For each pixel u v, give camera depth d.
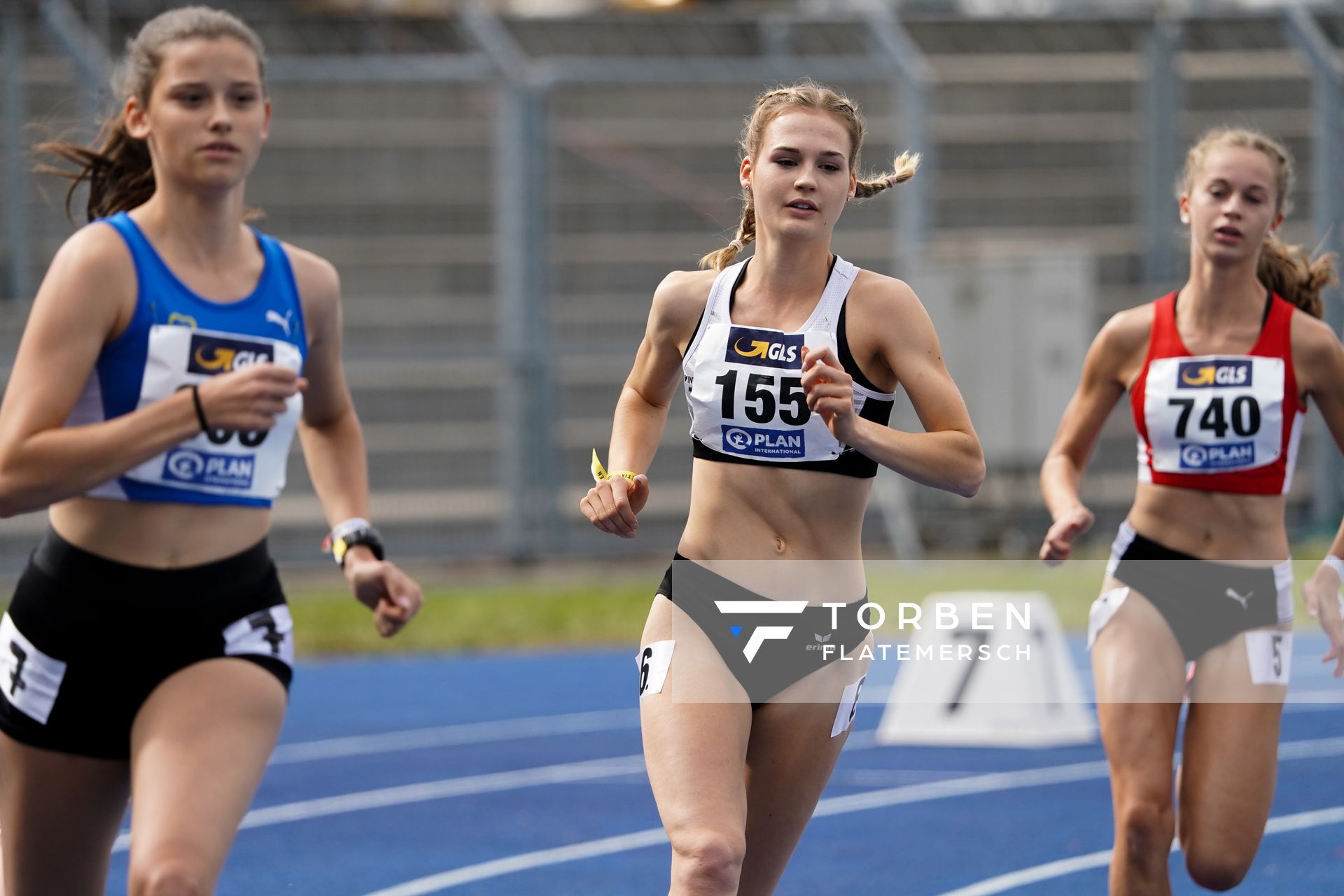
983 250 48.84
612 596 44.22
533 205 48.62
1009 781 26.14
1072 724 29.64
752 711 13.05
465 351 48.38
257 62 12.09
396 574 13.18
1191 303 16.59
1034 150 64.06
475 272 59.88
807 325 12.85
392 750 28.94
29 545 46.25
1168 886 15.11
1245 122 63.47
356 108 61.91
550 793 25.61
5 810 12.27
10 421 11.33
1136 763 15.23
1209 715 15.84
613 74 49.25
